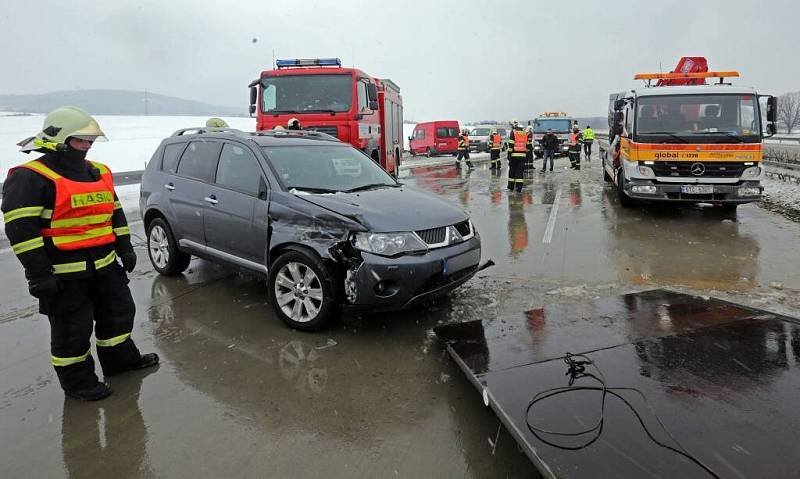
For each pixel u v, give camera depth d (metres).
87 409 3.17
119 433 2.91
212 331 4.29
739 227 8.14
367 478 2.51
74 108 3.14
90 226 3.22
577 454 2.36
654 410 2.66
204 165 5.31
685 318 3.87
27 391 3.42
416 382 3.40
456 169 20.77
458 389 3.31
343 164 5.24
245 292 5.28
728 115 8.83
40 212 2.99
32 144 3.10
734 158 8.55
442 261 4.08
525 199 11.59
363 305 3.93
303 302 4.22
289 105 10.16
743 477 2.17
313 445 2.77
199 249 5.26
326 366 3.64
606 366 3.15
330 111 10.04
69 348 3.22
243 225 4.66
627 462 2.29
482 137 33.12
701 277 5.52
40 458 2.70
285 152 4.97
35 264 2.95
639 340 3.49
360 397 3.23
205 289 5.41
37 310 5.04
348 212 4.05
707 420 2.56
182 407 3.16
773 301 4.71
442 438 2.81
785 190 11.98
